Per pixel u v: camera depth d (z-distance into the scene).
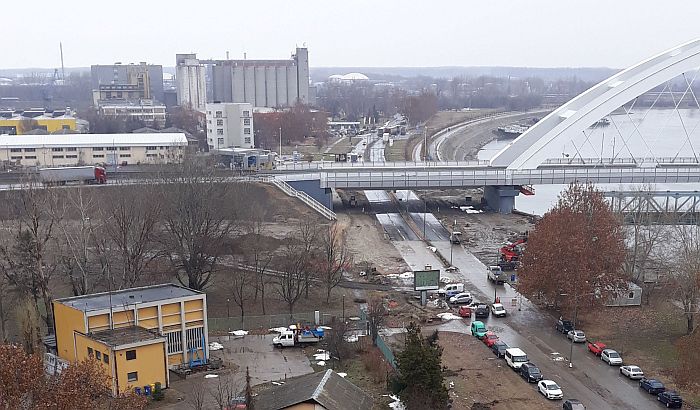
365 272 88.94
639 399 53.09
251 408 43.78
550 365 59.81
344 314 73.12
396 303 77.19
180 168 110.81
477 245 106.56
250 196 112.12
